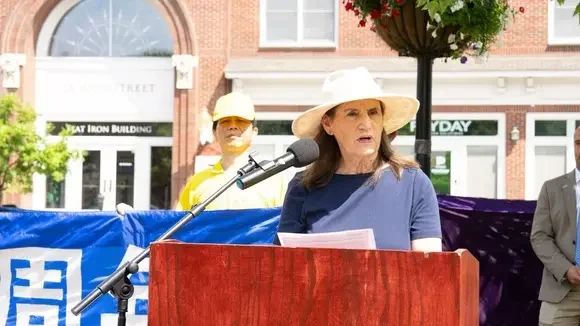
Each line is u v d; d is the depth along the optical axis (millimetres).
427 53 7336
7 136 19219
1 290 6797
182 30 24250
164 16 24375
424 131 7453
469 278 2996
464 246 7465
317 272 2920
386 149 3977
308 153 3961
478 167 23797
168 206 24844
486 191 23750
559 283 6668
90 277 6746
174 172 24094
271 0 24453
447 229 7484
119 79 25031
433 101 23750
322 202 3896
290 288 2934
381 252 2883
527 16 23672
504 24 7402
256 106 24094
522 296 7391
